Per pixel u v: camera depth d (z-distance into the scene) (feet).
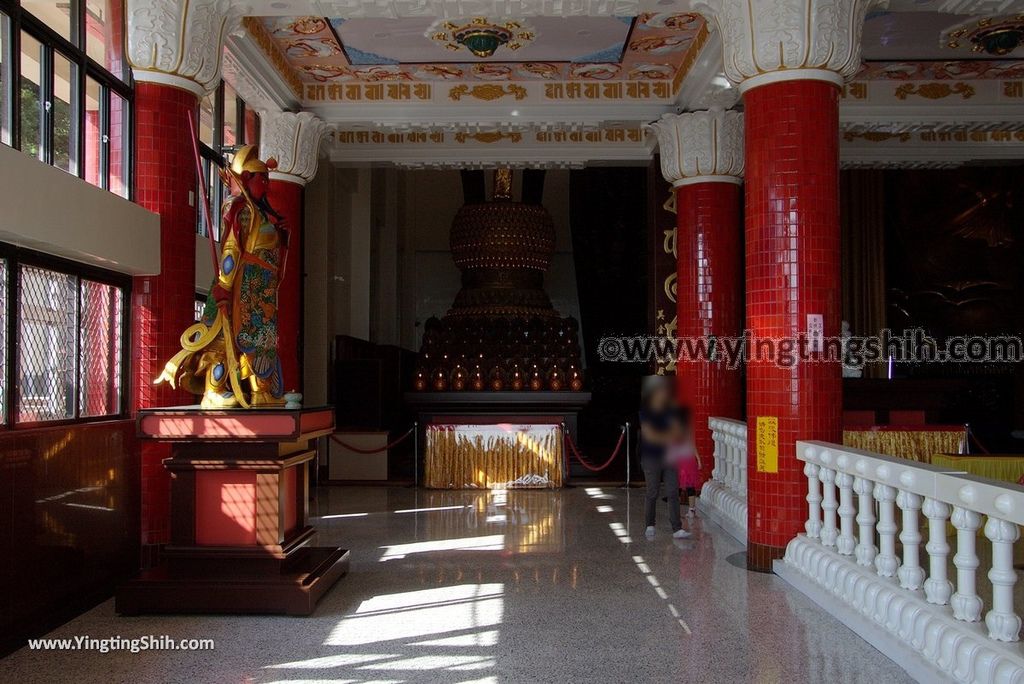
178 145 21.72
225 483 17.90
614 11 22.72
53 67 18.35
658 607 18.04
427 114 33.60
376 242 50.83
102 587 18.69
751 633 16.15
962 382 35.96
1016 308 53.06
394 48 29.76
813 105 21.17
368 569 21.65
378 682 13.58
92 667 14.29
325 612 17.69
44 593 16.20
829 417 21.06
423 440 40.75
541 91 33.40
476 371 41.27
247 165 19.11
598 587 19.76
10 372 15.81
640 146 39.11
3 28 16.31
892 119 33.17
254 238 19.06
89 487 18.08
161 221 21.31
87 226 17.25
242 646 15.42
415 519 29.43
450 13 22.62
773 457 21.25
